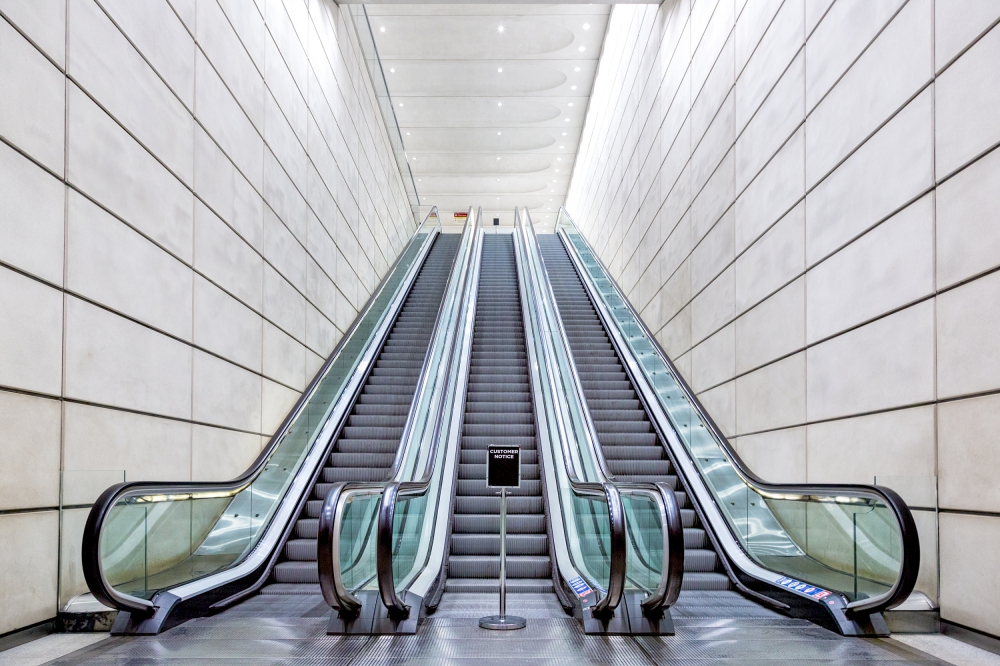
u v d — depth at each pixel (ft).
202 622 13.35
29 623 11.81
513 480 13.75
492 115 57.06
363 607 13.07
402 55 47.73
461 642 11.95
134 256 15.06
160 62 16.35
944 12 12.55
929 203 12.85
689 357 27.58
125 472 13.23
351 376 28.45
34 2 12.19
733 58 23.06
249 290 21.36
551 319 30.17
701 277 26.09
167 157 16.55
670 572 12.06
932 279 12.72
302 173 27.20
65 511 12.60
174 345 16.69
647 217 35.35
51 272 12.46
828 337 16.39
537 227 90.22
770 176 19.85
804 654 11.14
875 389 14.40
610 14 44.45
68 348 12.86
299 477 21.61
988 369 11.34
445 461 21.94
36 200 12.12
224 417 19.35
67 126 12.96
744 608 15.39
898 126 13.84
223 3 20.03
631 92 39.47
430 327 35.65
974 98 11.79
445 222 88.69
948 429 12.25
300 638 12.14
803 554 14.85
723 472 19.48
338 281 32.40
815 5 17.37
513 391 28.91
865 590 12.48
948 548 12.26
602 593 13.57
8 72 11.55
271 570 18.03
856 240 15.29
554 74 51.29
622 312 32.65
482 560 18.58
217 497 15.83
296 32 26.99
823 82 16.90
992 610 11.21
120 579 12.14
